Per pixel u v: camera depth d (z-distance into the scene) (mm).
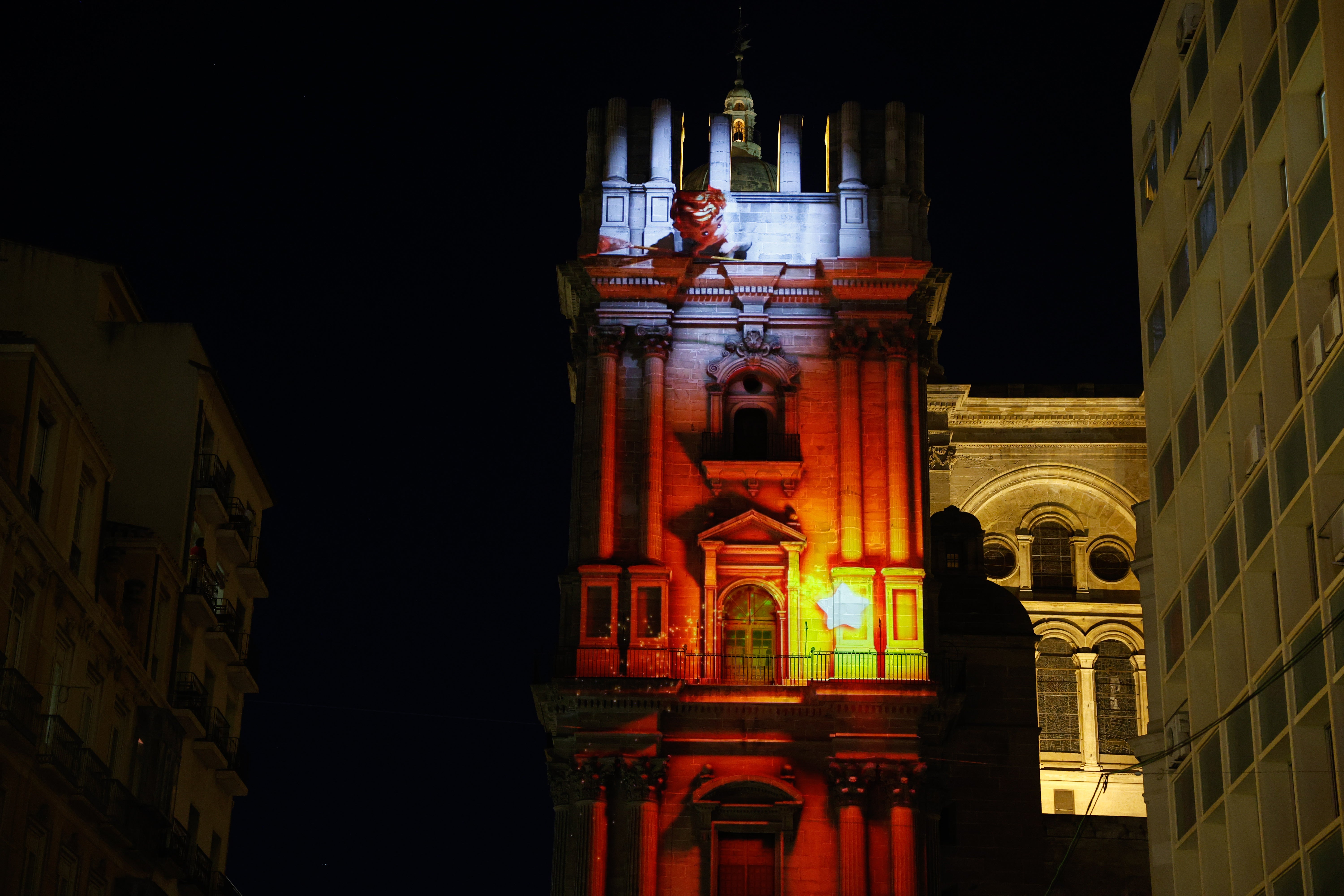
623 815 71812
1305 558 46094
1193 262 54188
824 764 72812
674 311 78688
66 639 48625
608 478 76062
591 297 79438
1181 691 54719
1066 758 85500
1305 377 45094
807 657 74062
